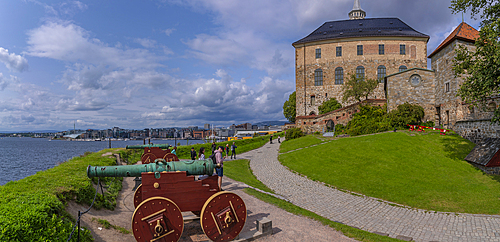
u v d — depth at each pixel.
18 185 6.84
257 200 11.55
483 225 10.98
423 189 15.51
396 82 34.19
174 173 6.44
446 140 24.50
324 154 24.86
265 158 29.69
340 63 54.34
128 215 8.56
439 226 10.95
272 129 115.06
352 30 57.97
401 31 54.84
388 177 17.64
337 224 9.15
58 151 104.06
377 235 8.70
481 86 15.84
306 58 56.84
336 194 15.42
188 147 34.78
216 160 9.51
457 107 27.11
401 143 24.00
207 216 6.41
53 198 5.93
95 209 7.86
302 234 7.86
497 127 20.19
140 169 6.55
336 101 52.31
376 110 38.25
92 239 5.86
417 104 33.06
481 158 18.48
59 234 4.91
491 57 14.78
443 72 30.20
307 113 56.03
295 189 16.41
